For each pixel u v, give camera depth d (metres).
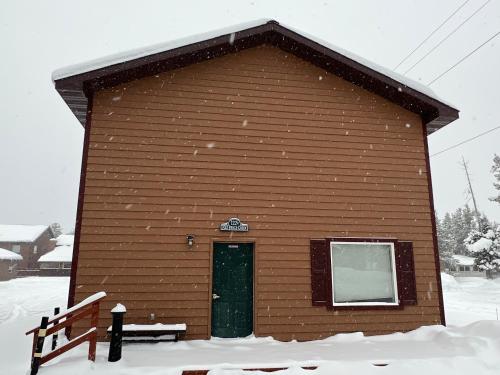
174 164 8.39
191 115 8.71
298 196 8.77
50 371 5.29
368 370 5.89
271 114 9.09
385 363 6.16
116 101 8.46
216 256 8.32
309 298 8.36
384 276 8.91
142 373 5.41
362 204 9.05
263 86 9.21
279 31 9.01
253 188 8.61
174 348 7.06
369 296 8.73
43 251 62.59
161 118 8.56
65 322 5.70
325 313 8.36
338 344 7.61
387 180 9.30
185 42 8.44
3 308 16.78
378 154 9.40
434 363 6.13
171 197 8.23
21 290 27.67
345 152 9.24
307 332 8.19
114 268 7.71
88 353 6.10
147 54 8.20
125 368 5.46
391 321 8.59
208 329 7.82
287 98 9.26
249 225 8.41
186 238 8.10
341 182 9.06
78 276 7.56
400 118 9.75
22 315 14.52
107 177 8.07
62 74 7.88
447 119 9.76
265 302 8.16
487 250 37.44
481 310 17.25
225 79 9.06
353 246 8.91
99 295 5.91
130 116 8.45
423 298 8.85
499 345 6.62
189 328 7.77
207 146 8.62
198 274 8.00
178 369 5.57
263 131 8.96
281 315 8.16
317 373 5.79
